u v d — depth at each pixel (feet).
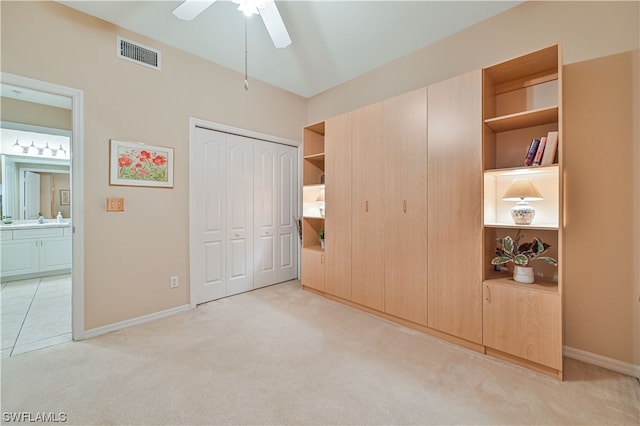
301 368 5.99
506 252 6.69
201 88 9.60
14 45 6.31
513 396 5.11
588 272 6.25
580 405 4.86
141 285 8.30
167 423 4.46
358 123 9.32
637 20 5.69
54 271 13.84
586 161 6.24
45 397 5.01
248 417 4.60
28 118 11.16
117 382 5.46
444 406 4.86
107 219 7.65
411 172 7.92
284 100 12.35
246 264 11.32
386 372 5.86
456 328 7.04
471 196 6.79
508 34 7.29
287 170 12.84
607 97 6.02
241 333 7.65
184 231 9.25
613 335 5.98
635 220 5.75
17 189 14.17
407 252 8.02
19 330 7.75
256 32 8.17
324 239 10.91
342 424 4.46
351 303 9.71
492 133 7.25
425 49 8.95
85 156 7.26
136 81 8.14
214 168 10.18
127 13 7.29
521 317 6.03
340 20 7.62
